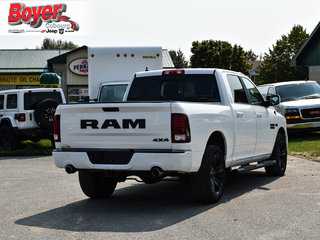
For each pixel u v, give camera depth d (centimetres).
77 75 3816
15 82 3991
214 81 769
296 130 1672
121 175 646
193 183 661
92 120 650
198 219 590
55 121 681
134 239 507
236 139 750
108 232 538
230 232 528
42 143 1830
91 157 650
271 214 609
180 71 795
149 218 603
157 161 604
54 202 723
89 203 711
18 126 1552
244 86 839
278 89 1808
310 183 838
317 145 1457
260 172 1017
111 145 639
